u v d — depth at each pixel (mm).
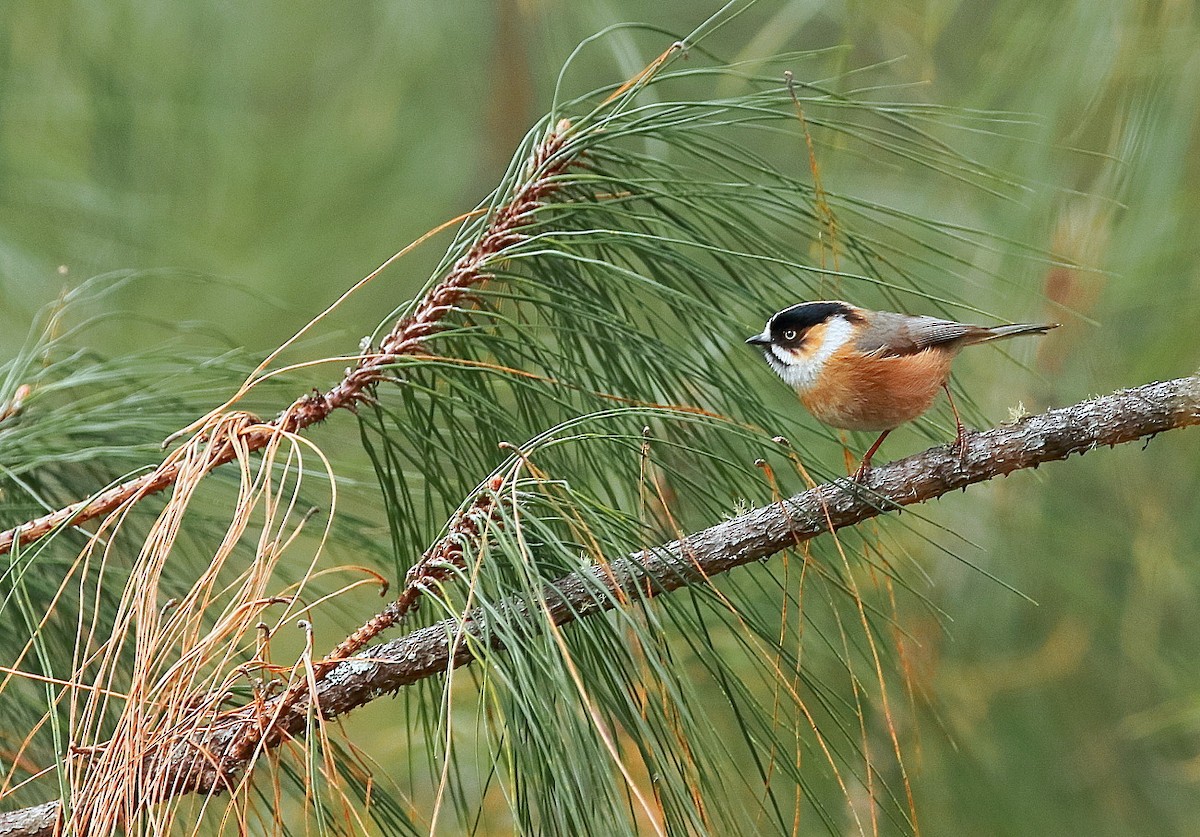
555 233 5418
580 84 9938
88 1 9086
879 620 7859
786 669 7441
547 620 4168
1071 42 6492
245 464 4574
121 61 9250
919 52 7469
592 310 5520
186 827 4602
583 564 4406
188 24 9836
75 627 5852
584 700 3939
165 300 9961
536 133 5637
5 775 5844
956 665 8398
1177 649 8836
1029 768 8570
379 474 5602
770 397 7031
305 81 10625
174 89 9625
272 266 10312
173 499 4570
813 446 8000
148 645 4207
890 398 6953
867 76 8750
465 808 4562
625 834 3969
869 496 5312
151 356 6324
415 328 5578
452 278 5566
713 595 5059
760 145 8914
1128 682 8852
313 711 4719
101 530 4758
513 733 4242
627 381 5652
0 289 8773
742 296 5582
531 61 10102
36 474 6016
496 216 5648
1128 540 8352
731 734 7824
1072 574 8406
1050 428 5445
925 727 8242
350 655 4883
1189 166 7145
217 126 9844
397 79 10312
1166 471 8438
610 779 4039
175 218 9828
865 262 5434
